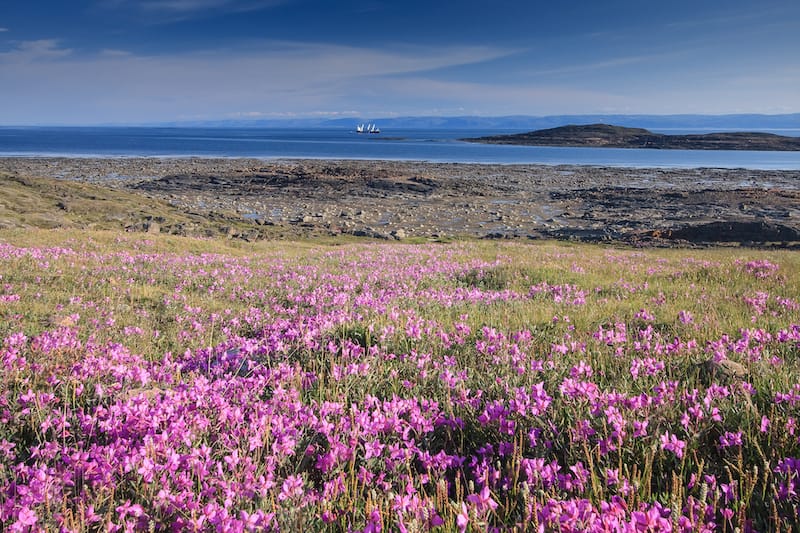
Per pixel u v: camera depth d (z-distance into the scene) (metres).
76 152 160.38
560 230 49.06
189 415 4.42
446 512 3.19
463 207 64.94
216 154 163.88
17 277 14.09
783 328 8.61
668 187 84.38
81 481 3.61
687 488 3.50
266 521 3.01
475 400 5.11
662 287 14.48
